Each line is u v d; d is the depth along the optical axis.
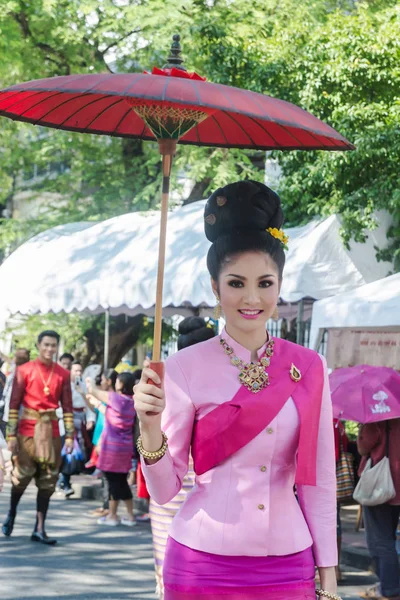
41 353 9.88
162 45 16.59
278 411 2.99
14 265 13.97
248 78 13.46
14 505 10.12
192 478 5.42
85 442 15.45
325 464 3.10
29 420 9.81
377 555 7.74
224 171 16.06
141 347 22.39
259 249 3.06
